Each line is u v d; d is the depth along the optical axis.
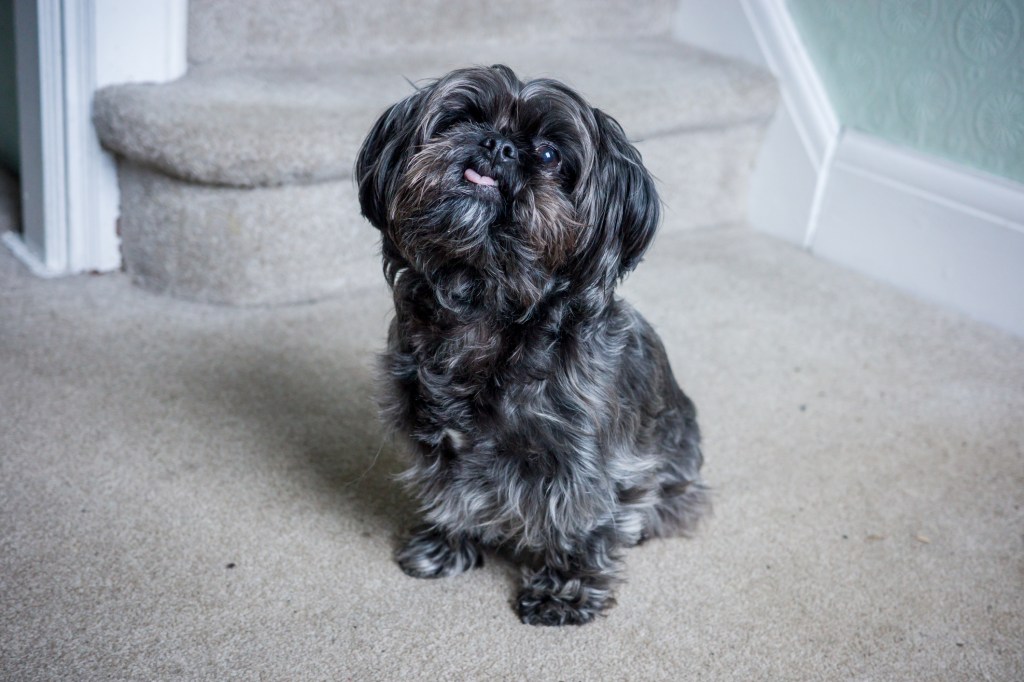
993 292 1.28
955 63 1.27
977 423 1.08
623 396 0.79
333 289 1.24
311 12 1.37
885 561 0.86
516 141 0.73
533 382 0.74
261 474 0.92
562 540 0.79
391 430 0.81
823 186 1.45
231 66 1.32
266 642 0.74
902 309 1.32
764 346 1.21
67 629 0.74
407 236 0.75
